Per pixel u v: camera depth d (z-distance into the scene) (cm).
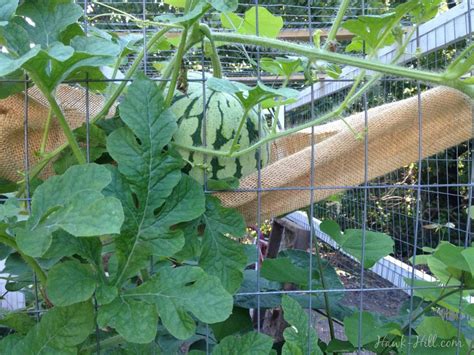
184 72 90
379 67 88
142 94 78
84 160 82
